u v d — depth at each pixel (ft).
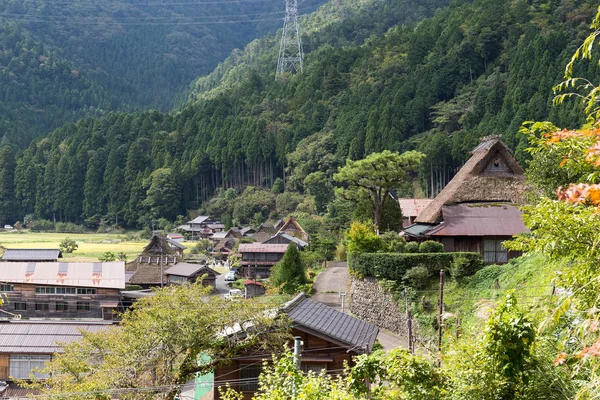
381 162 143.23
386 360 40.45
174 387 55.67
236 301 61.98
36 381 64.95
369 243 112.78
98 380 53.98
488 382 35.78
